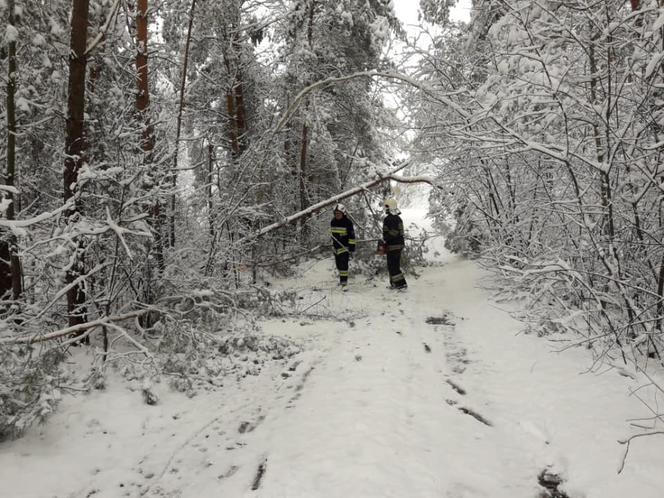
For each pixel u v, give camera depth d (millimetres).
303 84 13375
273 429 4004
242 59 13188
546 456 3443
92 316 5789
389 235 9820
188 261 7195
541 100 5309
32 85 6570
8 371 3955
